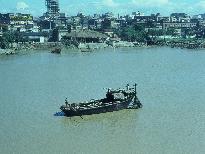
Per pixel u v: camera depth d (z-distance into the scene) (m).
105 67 156.00
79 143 62.97
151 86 110.44
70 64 167.00
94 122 74.94
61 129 70.50
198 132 66.94
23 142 63.53
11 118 77.19
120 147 60.81
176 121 73.50
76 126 72.38
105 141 63.81
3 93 101.50
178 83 115.88
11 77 129.00
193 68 153.00
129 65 163.12
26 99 93.88
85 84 114.56
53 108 85.06
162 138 64.31
